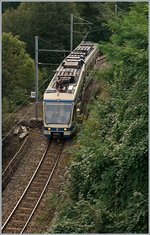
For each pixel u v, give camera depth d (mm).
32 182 23641
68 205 17031
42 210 20781
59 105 28281
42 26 47469
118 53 18125
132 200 14031
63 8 47406
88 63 36312
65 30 47719
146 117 14852
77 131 28766
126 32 18703
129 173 14625
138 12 21031
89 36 53625
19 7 51938
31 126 31969
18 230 19406
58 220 16594
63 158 26078
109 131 19453
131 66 18016
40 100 39188
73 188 17781
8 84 37500
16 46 38438
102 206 14469
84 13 54219
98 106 23344
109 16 31547
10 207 21328
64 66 32562
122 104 18672
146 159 14055
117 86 22672
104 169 16234
